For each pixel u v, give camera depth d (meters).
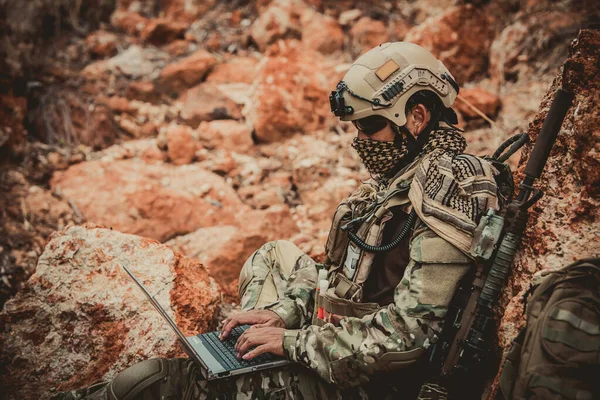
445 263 1.92
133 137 5.57
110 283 2.86
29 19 6.31
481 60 5.55
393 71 2.09
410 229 2.04
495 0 5.90
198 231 4.41
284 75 5.43
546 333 1.66
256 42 6.43
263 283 2.64
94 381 2.66
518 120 4.83
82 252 2.95
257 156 5.24
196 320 2.84
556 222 2.02
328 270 2.36
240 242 3.99
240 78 5.96
